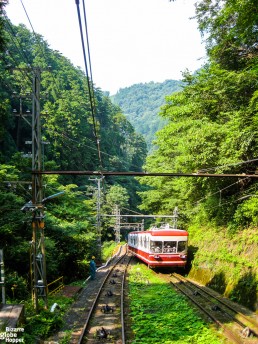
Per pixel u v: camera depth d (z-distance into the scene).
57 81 56.28
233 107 18.17
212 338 9.84
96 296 15.63
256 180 17.53
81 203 27.33
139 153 93.62
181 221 31.55
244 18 13.48
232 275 15.92
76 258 23.44
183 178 21.69
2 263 11.22
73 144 51.06
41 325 10.71
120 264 30.89
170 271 23.89
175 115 19.95
